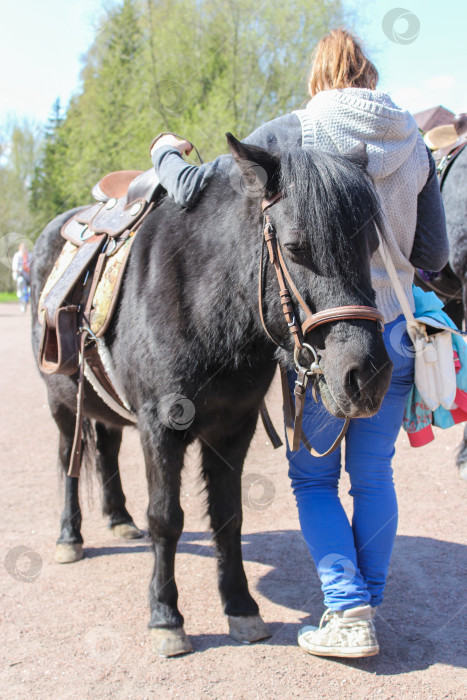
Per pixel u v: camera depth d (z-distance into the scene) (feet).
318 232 5.65
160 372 7.10
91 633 7.81
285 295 6.08
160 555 7.40
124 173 9.99
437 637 7.42
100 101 63.05
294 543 10.26
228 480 7.87
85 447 10.16
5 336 42.91
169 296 7.10
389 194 6.85
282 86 57.41
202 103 59.82
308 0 54.60
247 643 7.45
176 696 6.50
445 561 9.21
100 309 8.08
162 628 7.34
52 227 11.02
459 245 12.78
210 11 58.65
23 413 20.85
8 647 7.56
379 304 6.97
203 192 7.29
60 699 6.54
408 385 7.24
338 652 6.77
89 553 10.31
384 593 8.51
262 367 7.22
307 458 7.21
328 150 6.68
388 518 7.06
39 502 12.53
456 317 14.82
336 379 5.65
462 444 12.12
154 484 7.30
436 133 15.02
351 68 7.16
